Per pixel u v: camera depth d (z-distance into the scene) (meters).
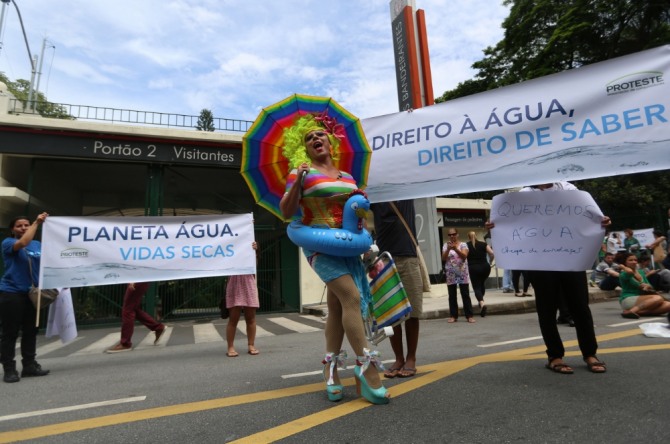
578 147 3.16
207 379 3.99
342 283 2.89
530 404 2.74
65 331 4.94
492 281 18.41
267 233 12.74
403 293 3.10
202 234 5.50
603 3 17.86
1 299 4.22
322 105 3.47
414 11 13.04
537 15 20.23
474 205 18.80
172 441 2.40
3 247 4.33
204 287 11.70
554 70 19.52
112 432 2.59
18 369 5.05
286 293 12.37
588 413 2.54
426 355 4.65
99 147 10.74
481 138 3.55
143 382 3.99
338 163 3.61
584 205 3.46
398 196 3.81
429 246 12.87
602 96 3.13
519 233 3.66
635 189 18.53
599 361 3.57
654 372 3.39
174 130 11.33
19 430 2.69
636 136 2.97
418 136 3.82
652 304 7.02
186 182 14.39
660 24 18.53
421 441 2.22
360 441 2.25
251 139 3.41
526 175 3.33
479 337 5.88
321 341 6.50
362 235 2.95
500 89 3.55
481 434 2.29
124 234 5.22
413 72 12.62
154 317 10.45
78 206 14.99
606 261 11.20
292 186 2.92
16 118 10.00
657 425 2.32
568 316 6.39
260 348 6.00
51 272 4.80
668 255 9.23
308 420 2.62
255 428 2.54
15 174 11.38
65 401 3.40
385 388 3.01
